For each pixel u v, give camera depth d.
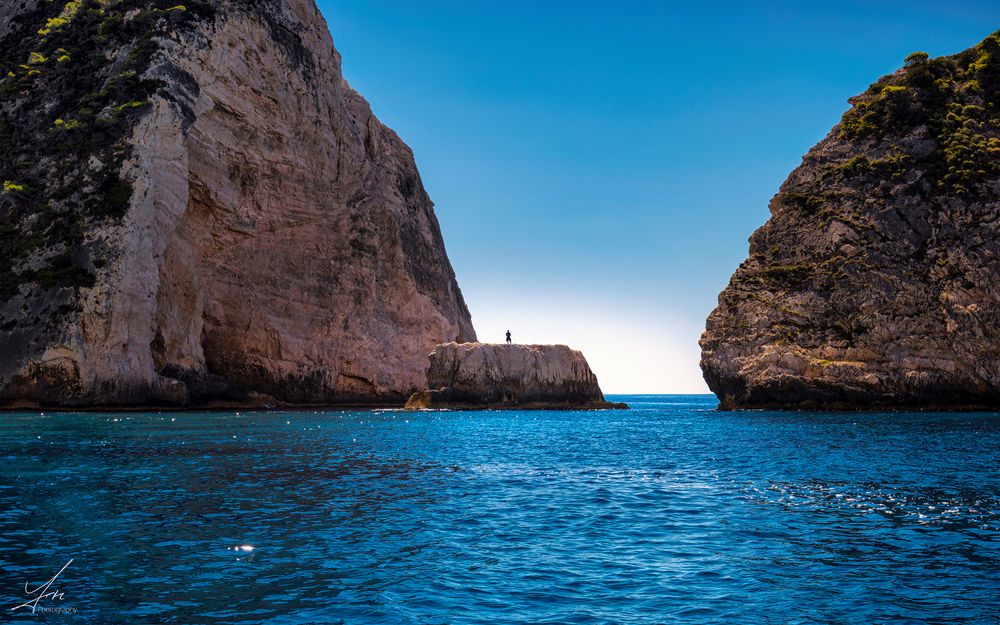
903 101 84.75
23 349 61.84
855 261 76.69
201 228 80.44
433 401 77.06
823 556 14.73
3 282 66.25
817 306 77.12
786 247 83.69
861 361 73.88
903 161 80.69
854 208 80.50
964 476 26.03
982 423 55.28
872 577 13.23
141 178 69.44
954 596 12.16
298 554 14.45
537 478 26.16
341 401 91.06
